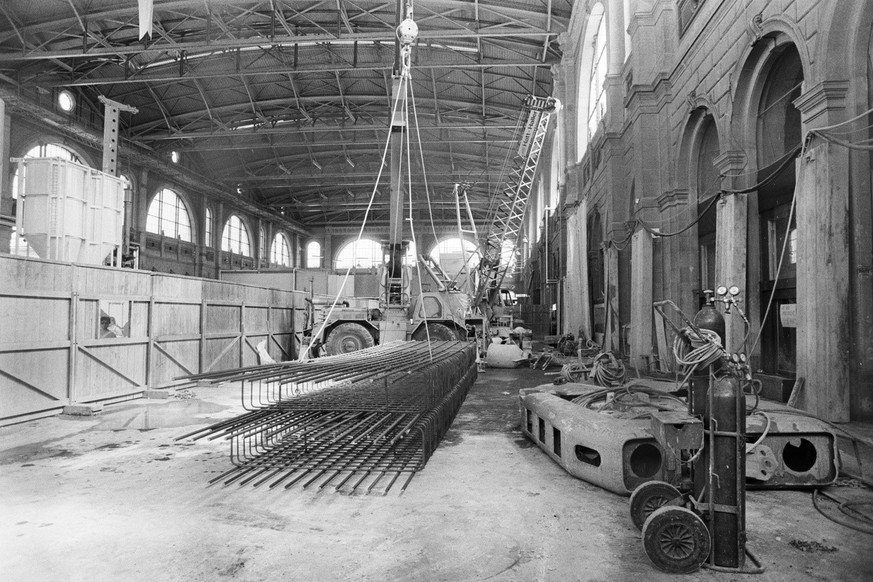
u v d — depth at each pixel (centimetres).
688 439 340
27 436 730
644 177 1423
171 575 328
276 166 4409
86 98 2944
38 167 1034
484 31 2464
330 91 3241
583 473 515
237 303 1451
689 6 1227
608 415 546
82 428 782
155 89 2972
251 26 2486
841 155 664
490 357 1805
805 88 729
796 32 755
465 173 4469
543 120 2931
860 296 653
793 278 848
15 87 2445
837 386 648
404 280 1591
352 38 2302
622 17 1819
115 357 1009
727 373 345
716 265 994
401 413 642
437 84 3216
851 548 362
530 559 349
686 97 1220
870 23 652
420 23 2534
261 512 438
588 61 2353
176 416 875
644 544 332
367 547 367
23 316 811
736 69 958
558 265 2922
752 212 961
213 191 4156
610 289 1788
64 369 893
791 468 523
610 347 1803
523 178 3253
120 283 1021
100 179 1125
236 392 1169
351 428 605
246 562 345
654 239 1405
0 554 358
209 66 2789
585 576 325
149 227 3634
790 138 898
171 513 435
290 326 1817
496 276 2395
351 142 3612
